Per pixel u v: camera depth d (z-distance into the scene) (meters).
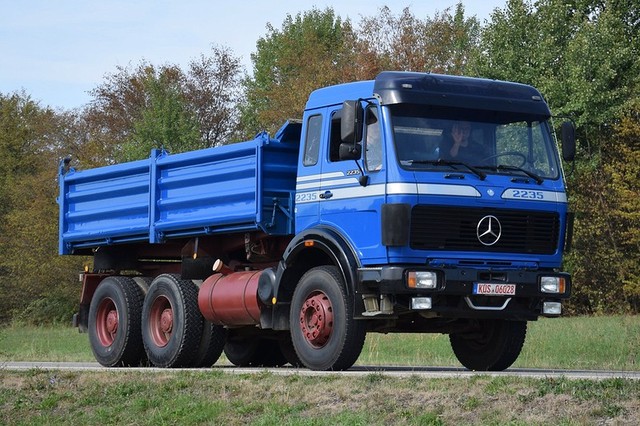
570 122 13.57
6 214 55.28
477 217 12.73
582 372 13.04
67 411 12.36
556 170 13.42
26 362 19.30
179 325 15.80
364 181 12.79
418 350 22.20
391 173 12.50
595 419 8.95
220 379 12.27
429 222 12.51
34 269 49.97
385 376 11.02
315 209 13.63
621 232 40.97
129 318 16.97
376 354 21.28
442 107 12.90
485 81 13.37
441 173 12.62
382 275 12.37
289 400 10.79
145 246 17.98
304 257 13.93
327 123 13.63
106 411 11.88
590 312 43.34
